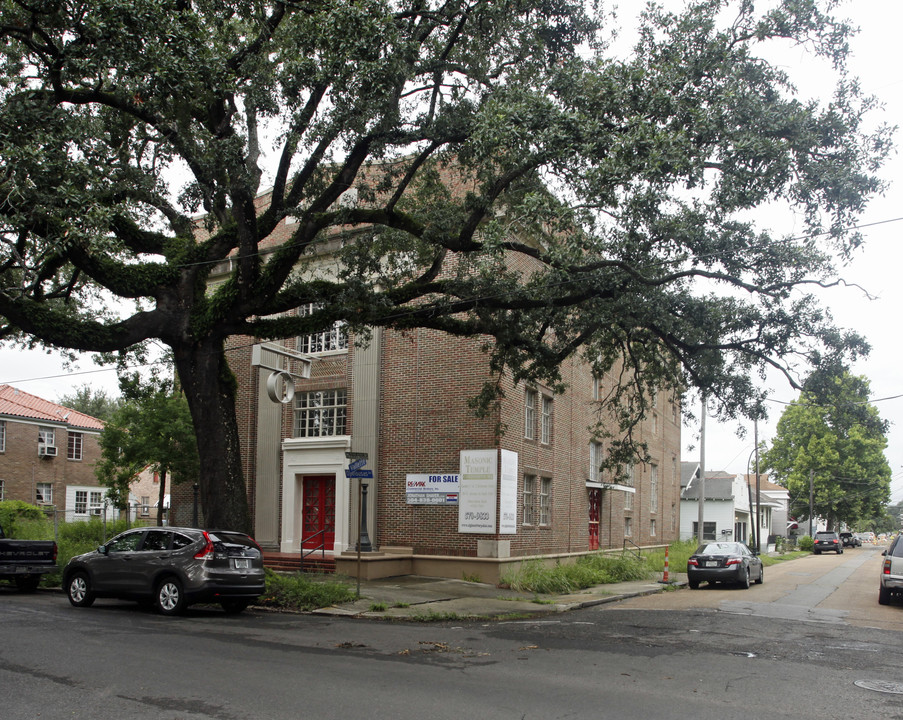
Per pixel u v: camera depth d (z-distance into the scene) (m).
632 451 20.12
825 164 12.62
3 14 12.87
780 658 10.77
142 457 24.41
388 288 16.66
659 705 7.71
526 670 9.36
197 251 16.78
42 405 41.44
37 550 18.47
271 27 14.51
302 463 23.94
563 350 17.53
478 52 14.65
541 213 12.90
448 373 22.11
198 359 16.55
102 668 8.70
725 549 24.22
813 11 12.44
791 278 14.04
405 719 6.84
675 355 17.50
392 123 14.01
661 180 11.77
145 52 12.28
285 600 15.56
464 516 21.17
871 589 23.09
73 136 13.29
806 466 66.56
